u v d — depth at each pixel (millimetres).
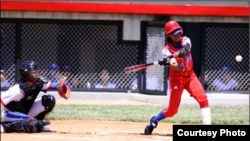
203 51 31828
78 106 28344
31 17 31812
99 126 22359
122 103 30219
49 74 32000
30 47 31984
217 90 31953
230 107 29375
